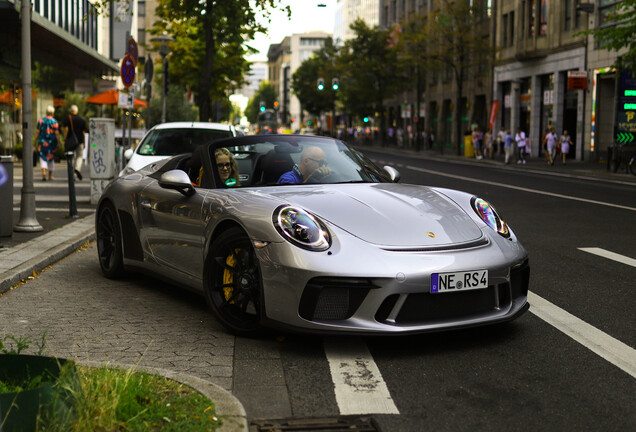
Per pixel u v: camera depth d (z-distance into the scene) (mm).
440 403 3508
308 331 4199
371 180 5598
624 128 24594
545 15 39594
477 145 40281
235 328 4676
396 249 4297
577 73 33375
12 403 2676
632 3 21297
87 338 4656
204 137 11312
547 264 7395
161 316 5262
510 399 3553
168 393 3406
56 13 30297
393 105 76625
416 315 4270
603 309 5410
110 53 45875
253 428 3197
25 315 5281
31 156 9273
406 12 71938
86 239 8859
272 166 5457
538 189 17609
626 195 16031
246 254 4609
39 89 29688
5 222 8578
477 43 42844
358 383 3799
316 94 97062
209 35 23094
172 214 5516
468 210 4965
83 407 2896
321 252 4227
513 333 4727
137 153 11047
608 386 3727
